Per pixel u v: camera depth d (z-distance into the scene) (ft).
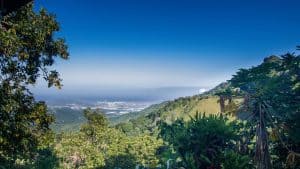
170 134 160.04
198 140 133.08
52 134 83.46
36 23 76.43
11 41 60.90
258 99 90.84
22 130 76.23
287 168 100.53
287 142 106.01
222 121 136.98
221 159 115.55
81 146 332.60
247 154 113.91
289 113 103.19
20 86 75.05
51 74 83.87
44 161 251.39
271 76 99.14
